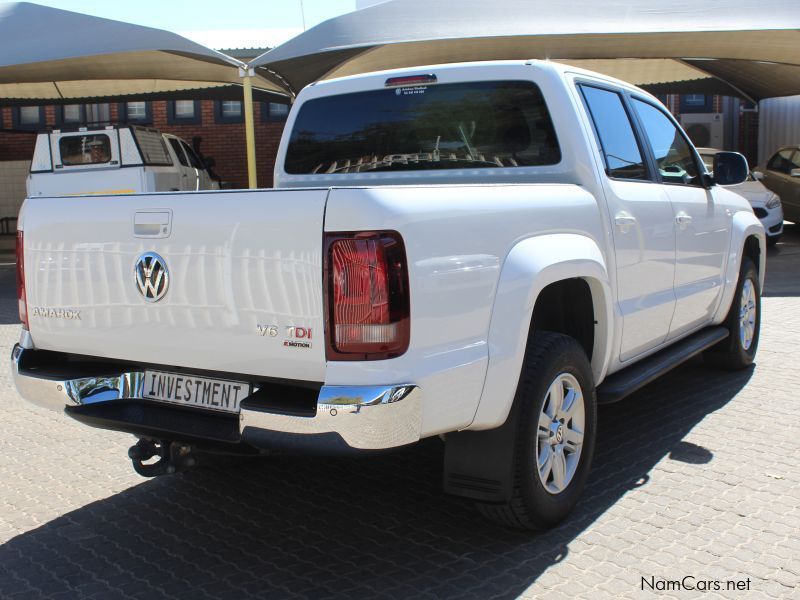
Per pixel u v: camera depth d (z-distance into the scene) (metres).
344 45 10.59
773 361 6.33
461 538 3.44
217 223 2.83
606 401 3.92
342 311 2.61
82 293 3.20
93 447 4.78
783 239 15.19
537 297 3.36
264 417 2.72
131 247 3.04
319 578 3.14
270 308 2.74
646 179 4.47
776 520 3.51
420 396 2.67
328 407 2.61
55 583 3.16
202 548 3.44
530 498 3.22
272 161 19.20
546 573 3.10
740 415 4.98
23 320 3.45
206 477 4.25
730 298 5.54
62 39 10.77
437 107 4.24
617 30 10.49
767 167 15.86
